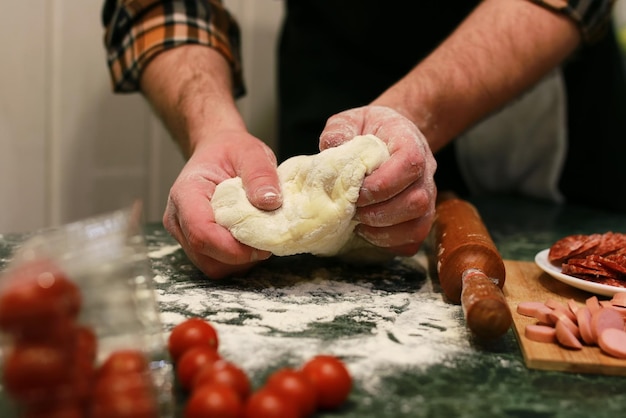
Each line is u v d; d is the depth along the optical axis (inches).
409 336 31.4
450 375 27.7
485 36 48.7
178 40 53.3
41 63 69.6
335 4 65.3
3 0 66.5
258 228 36.1
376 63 66.4
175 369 27.4
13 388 20.0
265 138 85.7
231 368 23.6
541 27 49.4
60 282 20.8
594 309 32.9
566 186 72.1
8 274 22.1
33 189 72.1
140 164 77.2
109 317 22.8
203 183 38.2
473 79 46.9
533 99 67.3
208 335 27.6
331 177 35.9
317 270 41.2
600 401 26.2
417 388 26.5
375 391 26.0
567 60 57.4
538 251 49.4
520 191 72.5
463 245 35.3
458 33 49.7
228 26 58.2
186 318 32.8
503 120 68.4
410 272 41.5
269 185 36.6
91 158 74.2
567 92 69.0
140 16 54.8
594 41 54.9
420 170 35.9
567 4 49.8
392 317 33.8
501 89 48.4
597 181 69.3
